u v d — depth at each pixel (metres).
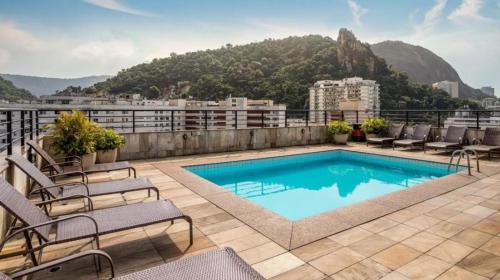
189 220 2.95
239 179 7.39
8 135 4.20
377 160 9.05
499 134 8.24
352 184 6.98
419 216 3.79
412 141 9.71
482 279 2.37
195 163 7.59
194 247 2.97
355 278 2.40
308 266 2.60
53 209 4.06
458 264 2.61
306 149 10.23
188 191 5.01
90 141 6.57
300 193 6.30
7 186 2.56
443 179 5.64
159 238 3.18
